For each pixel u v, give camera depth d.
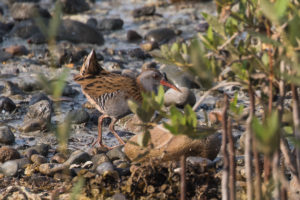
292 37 5.22
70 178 10.05
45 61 18.70
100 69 13.26
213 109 14.43
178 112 6.35
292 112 6.78
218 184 9.29
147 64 17.81
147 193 9.12
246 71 6.41
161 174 9.22
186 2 27.44
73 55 18.84
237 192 9.16
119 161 10.62
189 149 9.94
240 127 12.67
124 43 21.44
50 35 6.51
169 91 14.54
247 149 6.47
